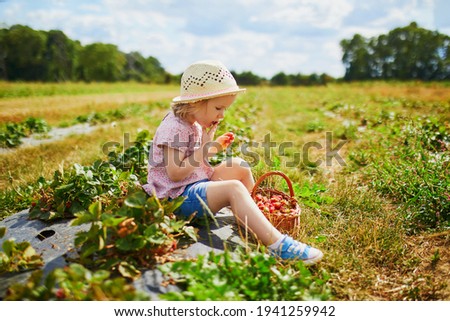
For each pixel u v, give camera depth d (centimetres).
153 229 236
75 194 320
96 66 7838
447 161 413
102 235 235
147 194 299
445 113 955
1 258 240
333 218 361
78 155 588
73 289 198
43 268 242
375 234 309
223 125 638
